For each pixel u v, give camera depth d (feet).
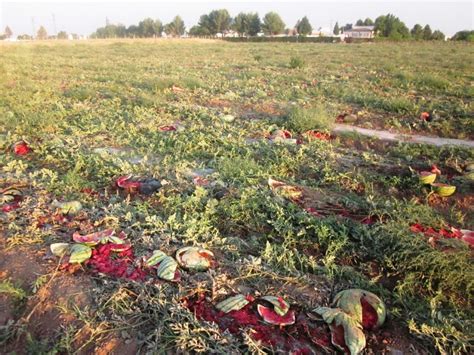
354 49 125.39
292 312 12.82
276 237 17.39
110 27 326.44
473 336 12.23
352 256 16.12
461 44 161.79
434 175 22.31
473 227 19.53
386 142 30.53
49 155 25.25
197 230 17.03
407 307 13.71
